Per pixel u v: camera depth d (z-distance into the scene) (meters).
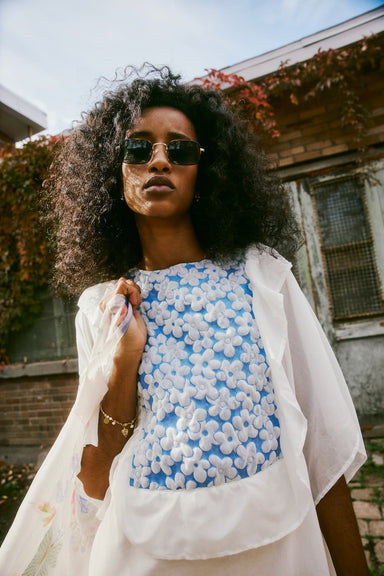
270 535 0.70
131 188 0.88
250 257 0.91
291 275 0.90
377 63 3.56
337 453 0.80
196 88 1.00
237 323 0.81
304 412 0.85
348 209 3.80
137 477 0.77
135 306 0.86
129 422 0.87
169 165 0.85
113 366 0.83
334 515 0.82
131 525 0.74
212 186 0.96
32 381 4.30
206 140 1.00
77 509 0.90
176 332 0.81
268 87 3.70
